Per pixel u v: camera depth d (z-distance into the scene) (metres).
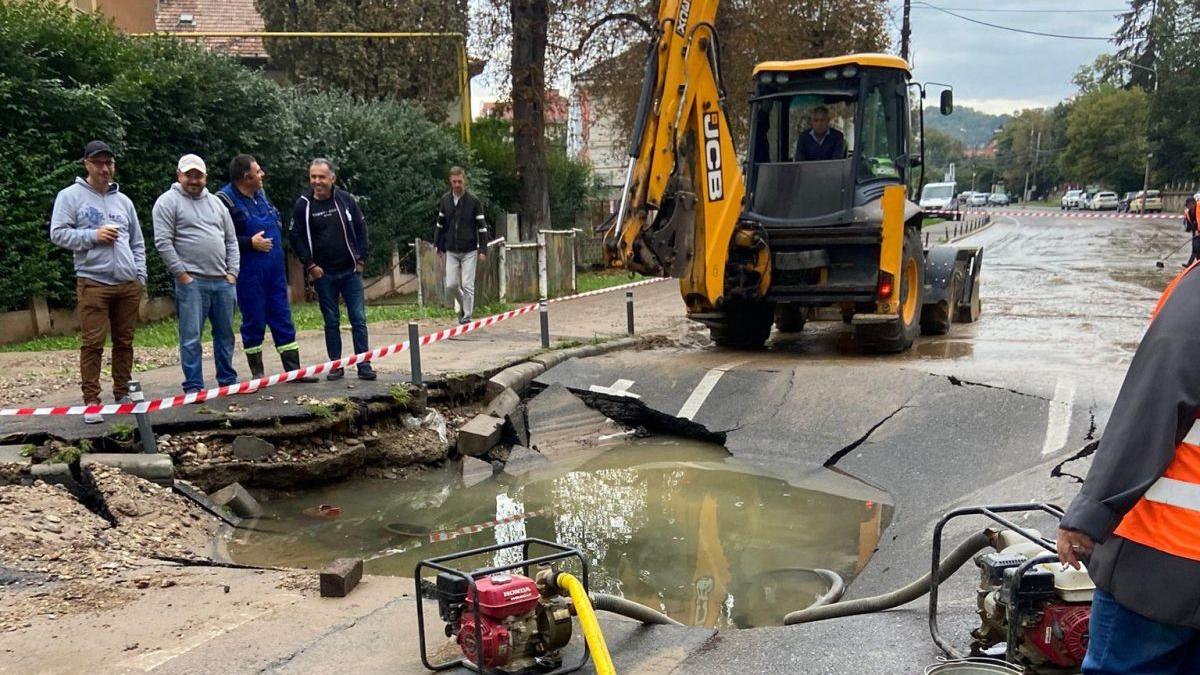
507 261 15.79
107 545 5.18
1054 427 6.97
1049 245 29.64
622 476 7.64
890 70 10.34
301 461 7.11
